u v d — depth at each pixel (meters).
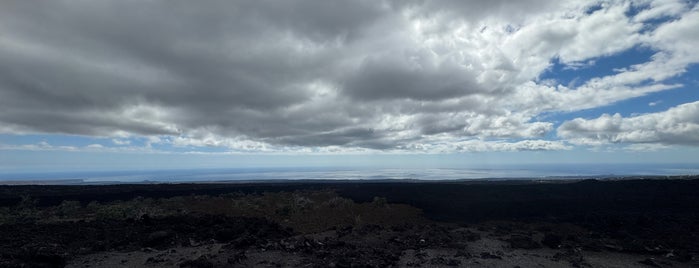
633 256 15.28
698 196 28.52
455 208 27.09
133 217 21.83
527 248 16.61
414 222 23.25
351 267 12.70
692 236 17.94
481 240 18.34
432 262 13.93
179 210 25.41
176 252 14.70
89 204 26.94
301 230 20.95
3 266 11.45
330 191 35.94
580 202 28.14
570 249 16.34
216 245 16.06
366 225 20.97
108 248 15.08
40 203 29.50
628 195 30.41
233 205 27.59
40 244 14.59
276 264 12.94
